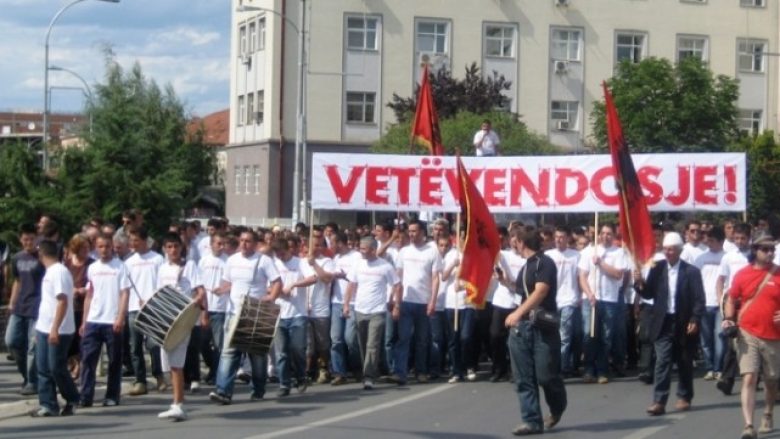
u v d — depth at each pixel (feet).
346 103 193.57
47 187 78.33
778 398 48.29
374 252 52.65
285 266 50.98
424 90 69.62
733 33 207.82
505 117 165.37
